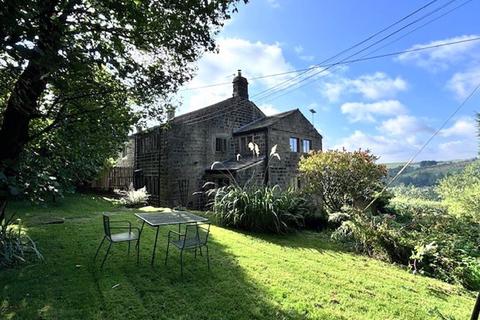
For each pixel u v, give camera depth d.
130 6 3.07
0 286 3.22
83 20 3.05
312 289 3.72
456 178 17.05
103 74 4.09
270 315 2.95
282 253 5.35
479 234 6.45
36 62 1.98
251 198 7.32
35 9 2.01
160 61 4.51
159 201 13.27
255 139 13.73
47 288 3.22
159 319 2.74
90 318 2.69
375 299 3.61
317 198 9.33
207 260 4.32
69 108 4.05
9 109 3.36
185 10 3.73
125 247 4.95
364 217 6.99
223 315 2.88
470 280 4.63
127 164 17.08
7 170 3.06
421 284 4.40
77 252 4.50
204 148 13.95
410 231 6.52
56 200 9.20
